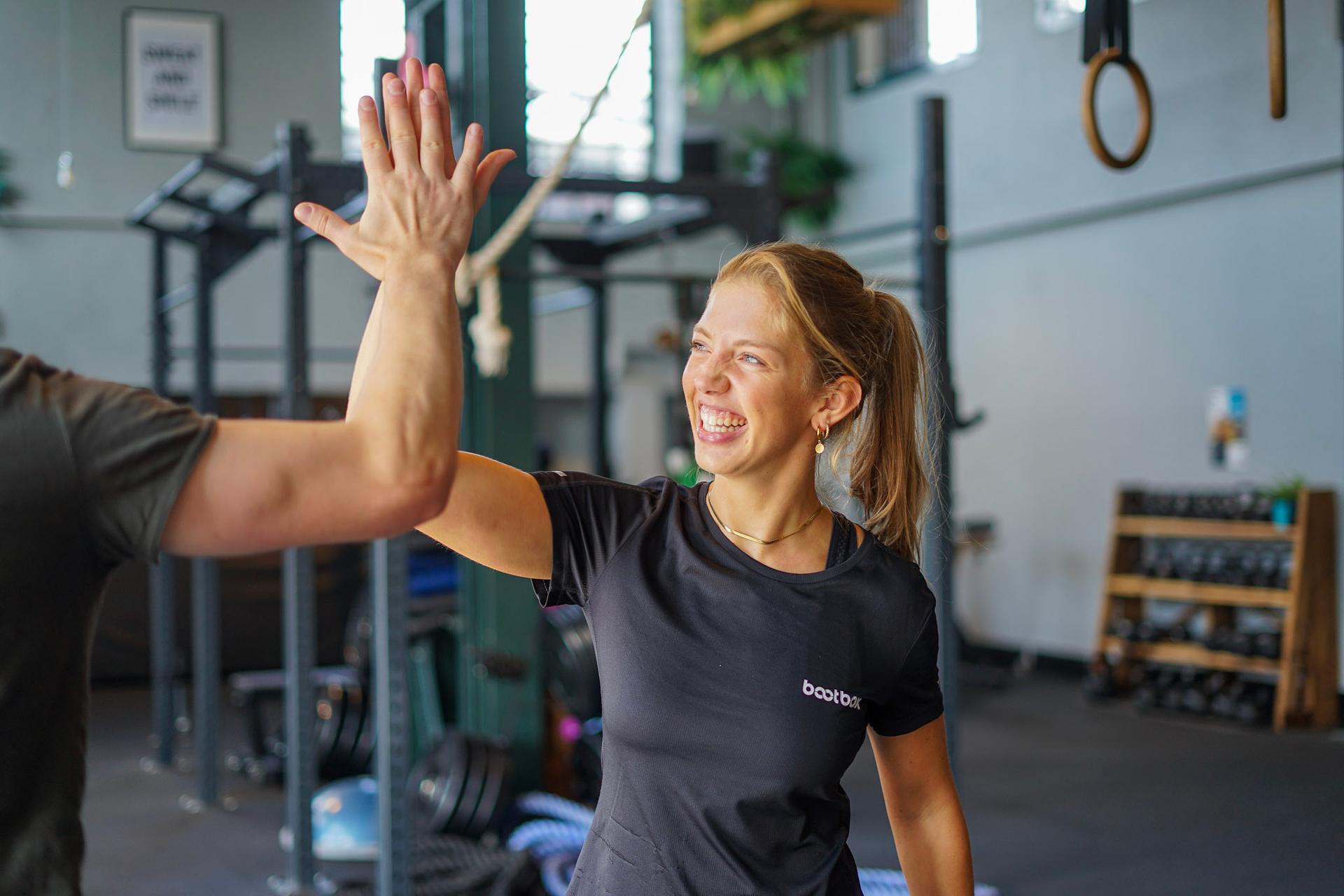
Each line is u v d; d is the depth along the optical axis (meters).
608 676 1.32
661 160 10.23
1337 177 6.66
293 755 4.13
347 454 0.93
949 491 3.66
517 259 5.02
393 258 0.99
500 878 3.67
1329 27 6.56
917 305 3.81
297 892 4.10
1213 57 7.11
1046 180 8.20
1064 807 5.13
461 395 0.98
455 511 1.26
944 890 1.51
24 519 0.89
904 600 1.36
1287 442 6.94
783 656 1.29
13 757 0.91
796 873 1.30
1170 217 7.57
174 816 5.24
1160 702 7.16
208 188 5.64
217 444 0.92
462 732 4.81
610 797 1.33
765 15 6.13
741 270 1.38
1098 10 2.38
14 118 3.62
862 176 9.90
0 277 6.71
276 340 7.74
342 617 8.54
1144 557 7.74
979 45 8.73
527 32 4.38
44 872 0.92
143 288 7.15
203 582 5.47
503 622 5.06
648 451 10.76
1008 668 8.68
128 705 7.71
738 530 1.38
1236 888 4.10
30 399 0.90
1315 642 6.66
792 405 1.35
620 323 10.59
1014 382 8.70
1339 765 5.81
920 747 1.48
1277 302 6.97
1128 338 7.86
